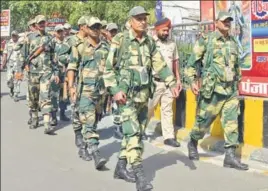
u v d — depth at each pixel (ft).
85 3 52.60
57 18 48.47
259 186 17.35
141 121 17.20
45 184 18.04
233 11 38.78
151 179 18.40
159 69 17.20
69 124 30.01
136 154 16.56
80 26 21.06
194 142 20.93
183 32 26.17
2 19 45.34
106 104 21.16
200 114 19.95
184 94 25.43
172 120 23.98
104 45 20.71
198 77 19.90
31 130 27.96
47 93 27.12
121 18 52.47
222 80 18.99
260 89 24.61
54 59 27.73
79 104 20.44
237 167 19.27
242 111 21.45
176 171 19.40
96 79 20.26
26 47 27.91
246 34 26.58
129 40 16.75
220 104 19.39
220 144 22.04
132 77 16.67
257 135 20.92
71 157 21.86
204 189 17.17
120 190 17.30
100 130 27.68
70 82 21.02
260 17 25.41
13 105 38.17
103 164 19.71
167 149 23.06
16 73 36.70
